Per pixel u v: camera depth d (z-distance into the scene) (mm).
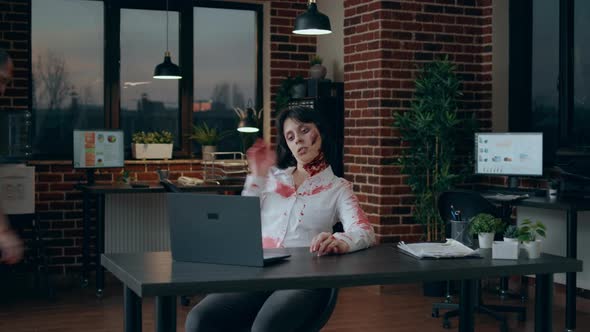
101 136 6586
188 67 7379
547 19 6152
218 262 2643
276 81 7508
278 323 2676
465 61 6438
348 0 6484
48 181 6766
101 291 6016
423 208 5973
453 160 6172
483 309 5086
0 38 6582
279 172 3184
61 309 5594
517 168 5766
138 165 7059
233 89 7594
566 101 6000
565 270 2814
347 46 6512
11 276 6602
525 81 6316
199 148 7492
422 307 5590
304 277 2438
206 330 2750
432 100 5930
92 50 7059
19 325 5086
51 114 6941
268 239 3148
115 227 6883
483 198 4812
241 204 2574
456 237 3193
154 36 7277
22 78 6656
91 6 7031
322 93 6750
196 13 7426
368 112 6215
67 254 6859
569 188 5621
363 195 6289
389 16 6082
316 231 3141
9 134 6250
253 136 7488
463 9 6395
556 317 5383
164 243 7047
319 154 3156
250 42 7637
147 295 2295
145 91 7273
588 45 5871
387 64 6082
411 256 2879
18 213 6043
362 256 2863
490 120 6477
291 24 7543
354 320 5184
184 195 2660
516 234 2902
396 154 6113
